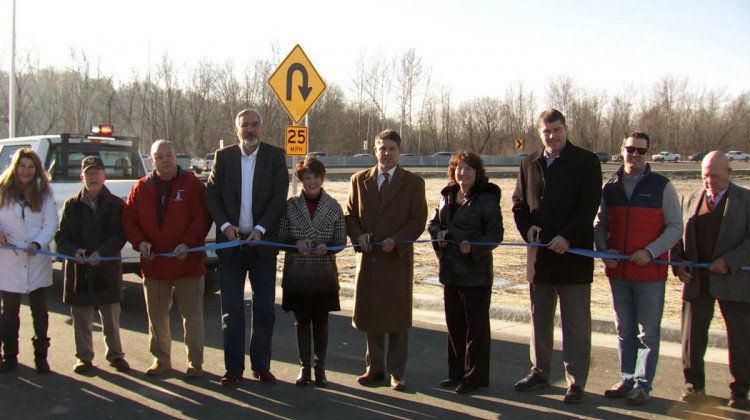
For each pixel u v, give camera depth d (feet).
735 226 15.98
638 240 16.42
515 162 217.15
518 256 39.81
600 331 23.89
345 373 19.16
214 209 17.65
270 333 18.02
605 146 263.90
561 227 16.62
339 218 17.85
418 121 269.64
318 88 35.32
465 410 16.17
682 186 100.12
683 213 17.24
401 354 17.75
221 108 188.75
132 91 191.31
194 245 18.10
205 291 29.68
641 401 16.42
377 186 17.75
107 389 17.48
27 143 29.63
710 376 18.85
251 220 17.84
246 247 17.71
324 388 17.75
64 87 178.29
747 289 15.87
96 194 18.75
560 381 18.54
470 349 17.35
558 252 16.28
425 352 21.43
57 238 18.81
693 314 16.70
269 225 17.39
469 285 17.10
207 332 23.77
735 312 16.21
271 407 16.29
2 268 18.24
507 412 16.05
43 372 18.65
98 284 18.39
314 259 17.47
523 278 32.73
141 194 18.39
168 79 188.55
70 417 15.57
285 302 17.89
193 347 18.37
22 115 168.55
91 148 30.22
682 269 16.56
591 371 19.34
